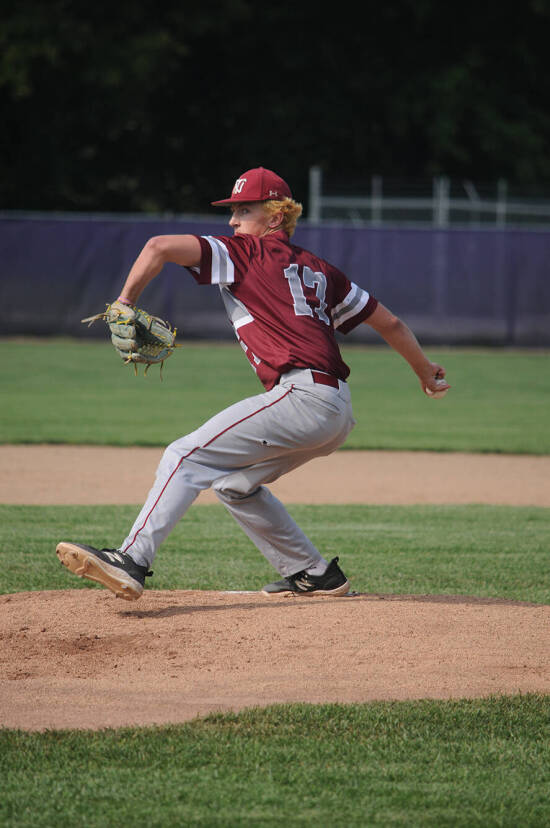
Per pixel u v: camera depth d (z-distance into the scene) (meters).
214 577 20.86
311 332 15.58
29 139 107.06
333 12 105.94
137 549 15.45
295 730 12.28
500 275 80.44
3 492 30.52
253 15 105.62
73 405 50.06
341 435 15.91
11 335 81.38
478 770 11.40
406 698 13.34
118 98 101.50
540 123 111.00
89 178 113.44
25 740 11.90
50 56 95.62
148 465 35.47
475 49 107.31
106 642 15.25
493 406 53.50
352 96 107.88
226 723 12.45
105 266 80.00
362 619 16.16
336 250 80.12
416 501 30.72
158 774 11.15
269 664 14.39
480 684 13.85
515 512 28.94
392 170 112.88
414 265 80.31
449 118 104.19
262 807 10.48
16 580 20.28
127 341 14.62
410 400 55.53
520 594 19.72
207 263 15.30
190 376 63.47
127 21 100.56
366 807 10.51
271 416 15.44
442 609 16.83
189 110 114.31
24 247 80.25
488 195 95.38
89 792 10.74
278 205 16.09
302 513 28.45
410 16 105.94
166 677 13.95
